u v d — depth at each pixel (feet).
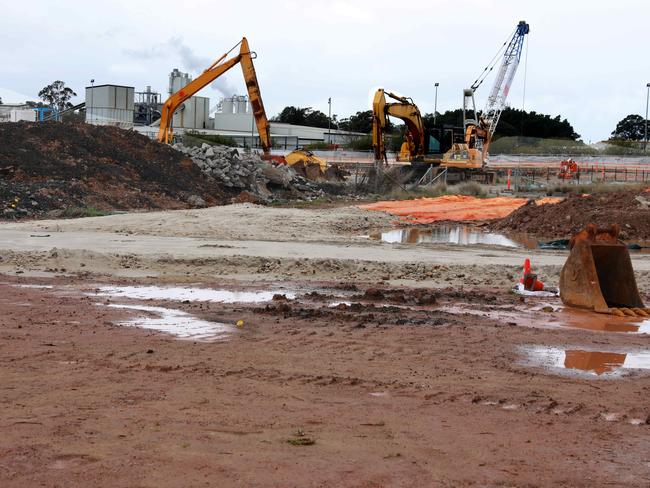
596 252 48.01
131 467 18.58
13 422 21.95
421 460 19.80
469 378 29.27
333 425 22.65
